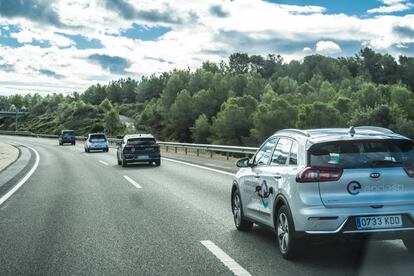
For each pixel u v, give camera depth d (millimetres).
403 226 5883
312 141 6211
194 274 5727
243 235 7961
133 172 20969
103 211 10609
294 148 6562
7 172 21953
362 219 5852
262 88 161625
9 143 70438
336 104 114062
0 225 9133
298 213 5977
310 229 5879
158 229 8523
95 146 42844
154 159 24516
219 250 6910
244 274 5676
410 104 114562
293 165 6391
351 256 6430
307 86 168500
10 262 6406
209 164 24406
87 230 8508
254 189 7566
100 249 7070
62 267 6129
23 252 6961
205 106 138625
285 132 7258
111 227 8750
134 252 6859
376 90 123750
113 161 29766
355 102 117188
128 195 13312
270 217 6906
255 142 105250
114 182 16906
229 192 13656
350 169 5938
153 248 7086
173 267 6051
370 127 7156
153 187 15148
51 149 49875
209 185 15438
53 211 10742
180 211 10453
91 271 5934
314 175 5949
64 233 8281
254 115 105625
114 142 63156
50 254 6816
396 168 5988
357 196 5902
